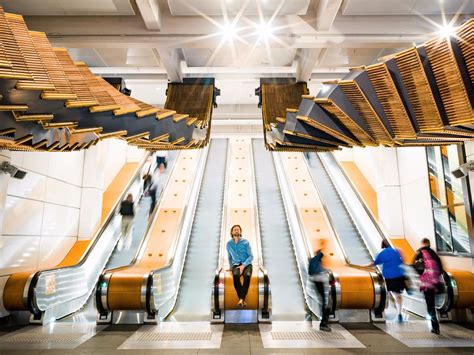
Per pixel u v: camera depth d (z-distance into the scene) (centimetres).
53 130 299
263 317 578
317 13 688
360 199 984
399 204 900
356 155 1285
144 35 703
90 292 746
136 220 1021
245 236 918
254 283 580
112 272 595
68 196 836
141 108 449
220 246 842
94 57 912
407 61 324
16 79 206
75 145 370
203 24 699
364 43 712
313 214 1001
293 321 587
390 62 337
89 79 417
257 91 1012
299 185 1180
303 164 1353
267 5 663
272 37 697
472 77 286
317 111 419
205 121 849
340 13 702
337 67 949
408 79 328
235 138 1766
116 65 962
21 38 253
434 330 513
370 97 355
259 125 1762
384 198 916
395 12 686
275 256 859
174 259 755
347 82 366
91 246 795
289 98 956
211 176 1329
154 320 569
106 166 1127
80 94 316
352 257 855
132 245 913
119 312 576
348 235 935
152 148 697
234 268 566
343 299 560
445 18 690
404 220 884
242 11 681
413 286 641
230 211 1052
